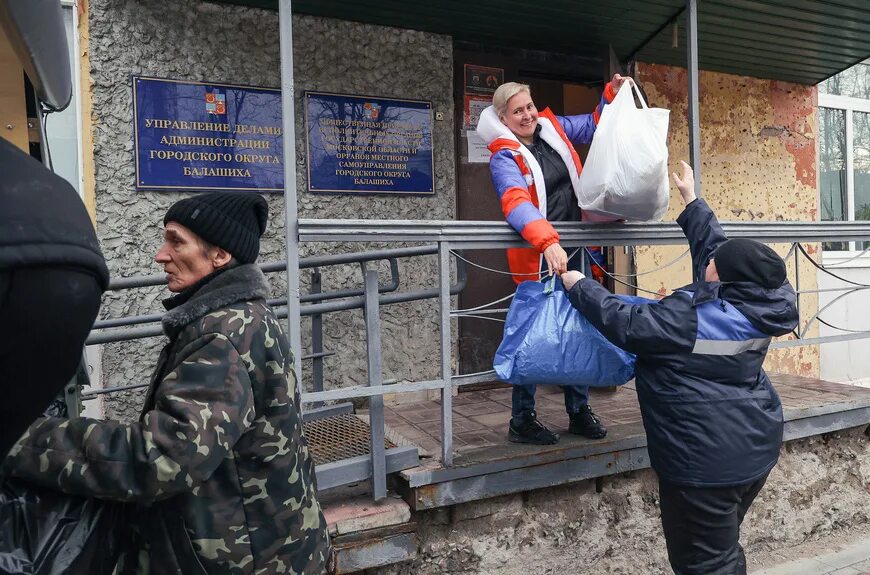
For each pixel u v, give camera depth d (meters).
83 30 3.37
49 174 0.95
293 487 1.55
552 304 2.64
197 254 1.59
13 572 1.14
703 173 5.22
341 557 2.46
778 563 3.50
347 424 3.24
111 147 3.44
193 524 1.45
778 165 5.52
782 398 3.84
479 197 4.47
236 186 3.72
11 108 1.76
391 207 4.13
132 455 1.32
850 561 3.51
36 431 1.32
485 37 4.33
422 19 4.00
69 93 2.05
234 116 3.70
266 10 3.78
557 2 3.81
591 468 2.99
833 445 3.84
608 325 2.36
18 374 0.89
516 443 3.02
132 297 3.47
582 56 4.75
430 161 4.23
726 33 4.48
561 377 2.64
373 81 4.05
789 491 3.67
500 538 2.88
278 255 3.84
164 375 1.50
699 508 2.34
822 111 6.06
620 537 3.16
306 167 3.90
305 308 2.72
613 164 2.68
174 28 3.55
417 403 4.12
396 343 4.18
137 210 3.50
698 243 2.73
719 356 2.30
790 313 2.36
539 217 2.65
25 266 0.84
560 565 3.01
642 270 4.93
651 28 4.26
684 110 5.10
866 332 3.83
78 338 0.96
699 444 2.30
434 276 4.28
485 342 4.52
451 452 2.69
